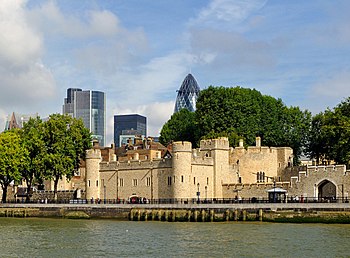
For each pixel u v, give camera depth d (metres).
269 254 65.25
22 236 85.81
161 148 172.12
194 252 67.62
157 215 110.38
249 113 151.75
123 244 75.44
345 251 66.38
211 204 106.19
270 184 121.56
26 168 140.12
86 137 148.50
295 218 98.88
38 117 148.25
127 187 134.12
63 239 81.62
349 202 99.31
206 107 153.12
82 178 174.88
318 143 143.75
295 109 157.38
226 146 133.00
